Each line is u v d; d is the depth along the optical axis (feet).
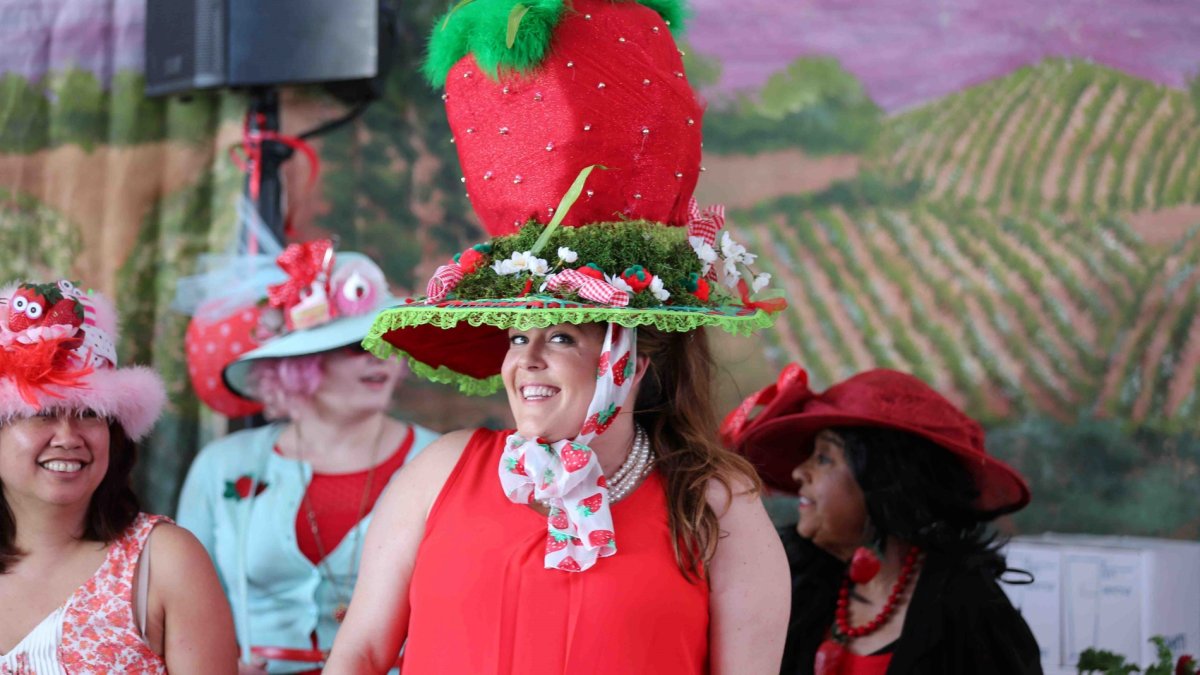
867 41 24.38
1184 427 23.16
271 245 22.82
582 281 9.82
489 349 12.27
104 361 12.25
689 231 11.01
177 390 24.16
